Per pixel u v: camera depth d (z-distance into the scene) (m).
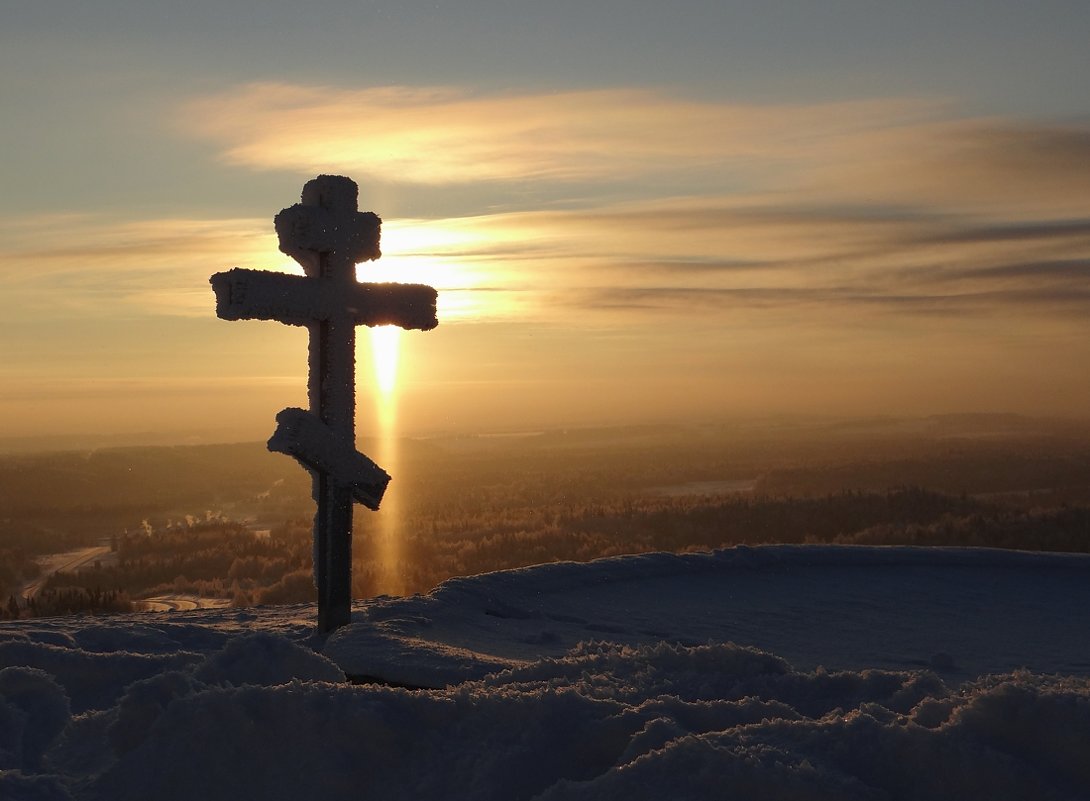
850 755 3.31
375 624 9.31
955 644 10.00
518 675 4.87
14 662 5.70
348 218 10.08
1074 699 3.38
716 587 12.95
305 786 3.47
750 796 3.07
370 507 10.13
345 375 10.05
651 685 4.52
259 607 11.39
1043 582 13.91
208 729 3.67
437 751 3.58
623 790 3.14
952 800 3.15
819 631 10.60
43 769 3.95
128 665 5.76
